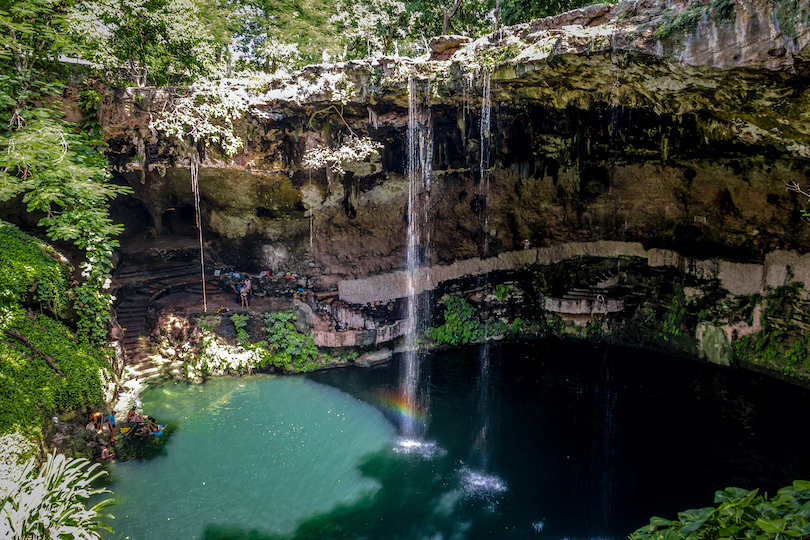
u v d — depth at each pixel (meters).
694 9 9.54
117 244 16.52
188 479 13.27
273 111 16.88
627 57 10.94
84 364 14.93
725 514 3.88
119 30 18.17
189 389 17.83
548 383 18.55
